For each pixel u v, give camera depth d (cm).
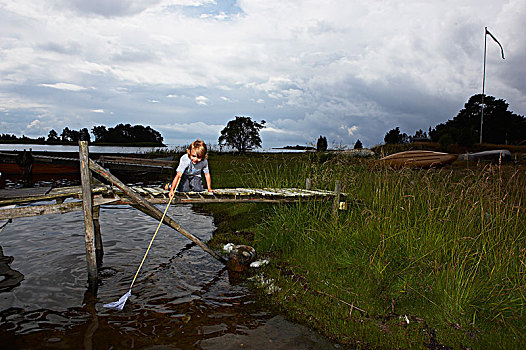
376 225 650
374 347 400
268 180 1069
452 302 455
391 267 555
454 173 1127
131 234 813
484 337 406
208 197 662
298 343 402
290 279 571
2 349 366
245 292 531
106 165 2289
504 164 1823
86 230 525
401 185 810
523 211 667
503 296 466
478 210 667
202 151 633
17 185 1664
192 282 561
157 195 611
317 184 943
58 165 2153
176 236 814
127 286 534
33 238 753
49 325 417
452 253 536
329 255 631
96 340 390
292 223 749
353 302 491
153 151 3372
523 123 5556
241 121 3453
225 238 809
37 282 534
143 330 415
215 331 420
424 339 411
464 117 5819
